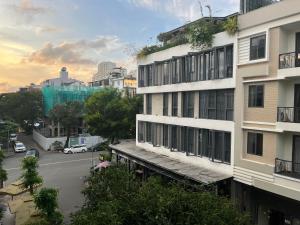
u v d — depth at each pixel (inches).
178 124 923.4
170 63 959.0
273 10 613.0
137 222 350.3
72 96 2437.3
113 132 1471.5
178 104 935.0
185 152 895.7
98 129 1469.0
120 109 1462.8
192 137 873.5
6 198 988.6
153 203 358.6
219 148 772.0
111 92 1535.4
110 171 516.1
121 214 347.3
